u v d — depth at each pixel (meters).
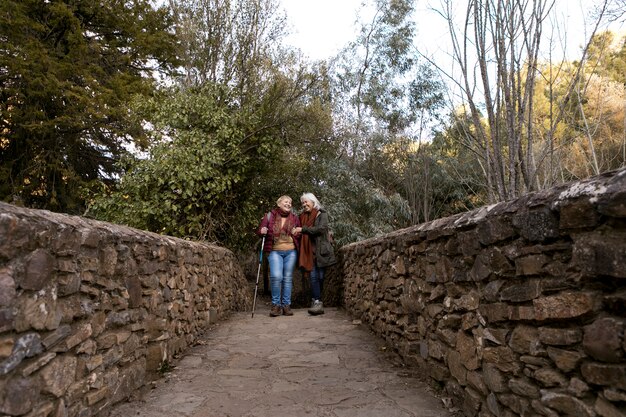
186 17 10.70
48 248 1.99
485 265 2.51
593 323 1.68
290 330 5.69
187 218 8.09
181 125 8.54
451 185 11.18
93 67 13.94
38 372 1.94
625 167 1.64
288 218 7.37
